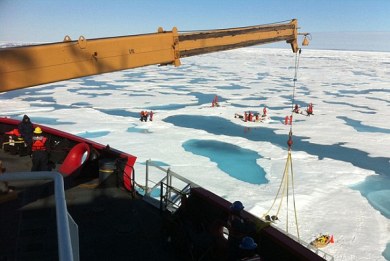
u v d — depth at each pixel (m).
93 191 6.94
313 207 17.17
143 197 6.82
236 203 4.64
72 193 6.83
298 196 18.33
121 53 6.27
